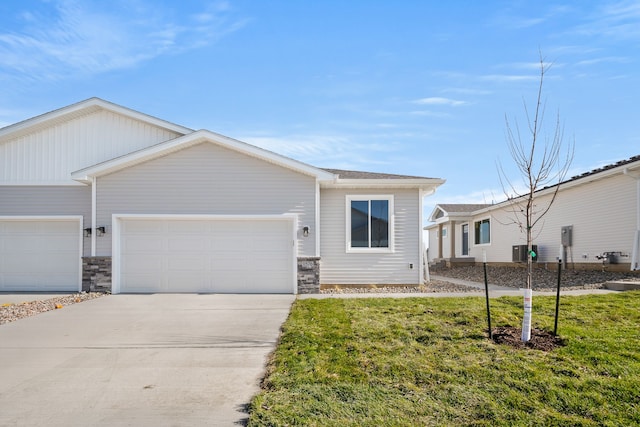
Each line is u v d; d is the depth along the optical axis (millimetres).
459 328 7211
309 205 12922
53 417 4520
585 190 15969
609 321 7438
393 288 13742
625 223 14031
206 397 4988
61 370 5930
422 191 14250
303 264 12766
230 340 7297
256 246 12891
